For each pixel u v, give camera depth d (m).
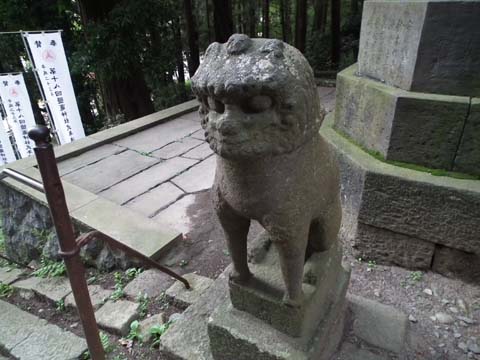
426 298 1.97
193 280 2.16
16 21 7.10
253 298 1.38
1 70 7.66
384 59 2.03
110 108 7.54
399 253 2.13
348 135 2.36
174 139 4.34
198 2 9.59
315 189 1.12
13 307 2.33
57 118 5.03
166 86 8.59
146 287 2.19
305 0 8.32
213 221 2.78
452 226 1.87
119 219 2.67
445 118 1.76
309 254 1.53
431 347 1.69
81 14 6.31
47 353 1.94
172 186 3.29
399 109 1.85
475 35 1.62
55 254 3.01
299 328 1.33
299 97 0.91
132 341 1.86
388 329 1.71
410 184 1.88
